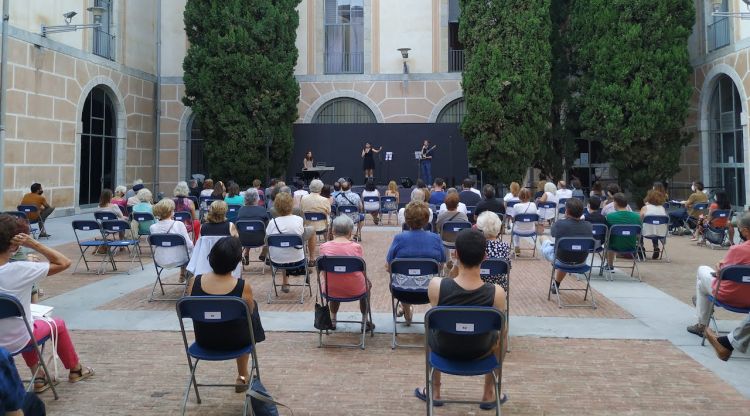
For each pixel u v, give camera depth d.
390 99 24.31
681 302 7.70
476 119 20.34
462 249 4.00
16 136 16.36
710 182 20.83
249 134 20.89
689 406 4.36
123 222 10.00
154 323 6.71
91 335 6.25
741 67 18.39
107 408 4.37
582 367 5.20
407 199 19.25
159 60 24.50
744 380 4.86
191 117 24.80
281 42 21.47
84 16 19.53
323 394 4.62
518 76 19.88
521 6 20.08
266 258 9.59
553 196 13.55
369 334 6.29
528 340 6.01
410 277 5.79
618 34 19.88
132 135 22.72
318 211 11.16
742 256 5.45
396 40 24.31
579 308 7.39
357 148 23.77
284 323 6.70
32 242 4.41
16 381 2.61
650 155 19.83
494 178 21.16
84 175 20.09
